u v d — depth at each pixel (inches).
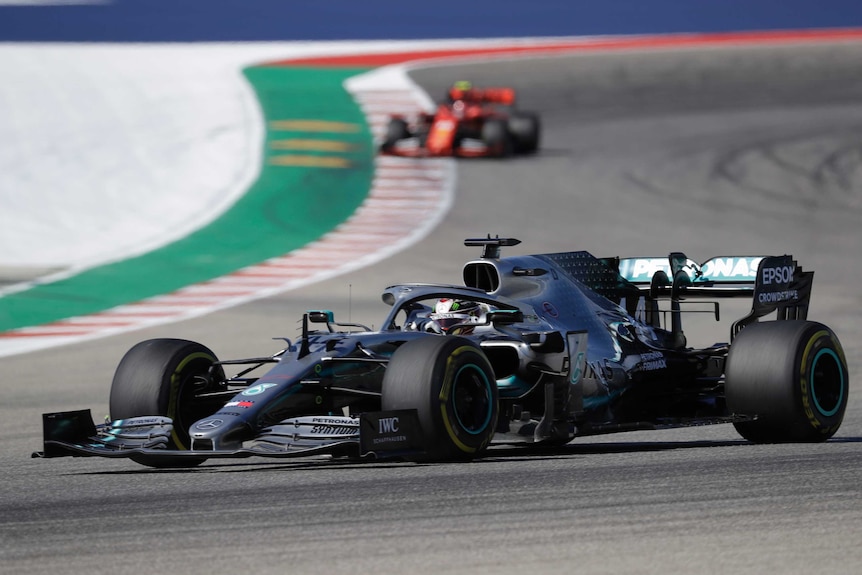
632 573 669.9
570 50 7126.0
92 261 3112.7
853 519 787.4
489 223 3531.0
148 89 5713.6
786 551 709.3
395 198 3858.3
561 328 1203.9
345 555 716.0
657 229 3479.3
